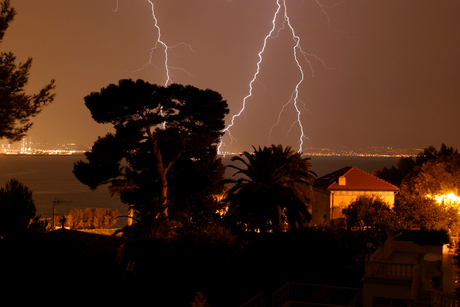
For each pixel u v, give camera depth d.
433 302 11.28
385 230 25.94
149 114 28.06
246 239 23.11
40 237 12.92
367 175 34.69
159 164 27.97
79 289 10.66
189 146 30.05
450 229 28.70
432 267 15.18
